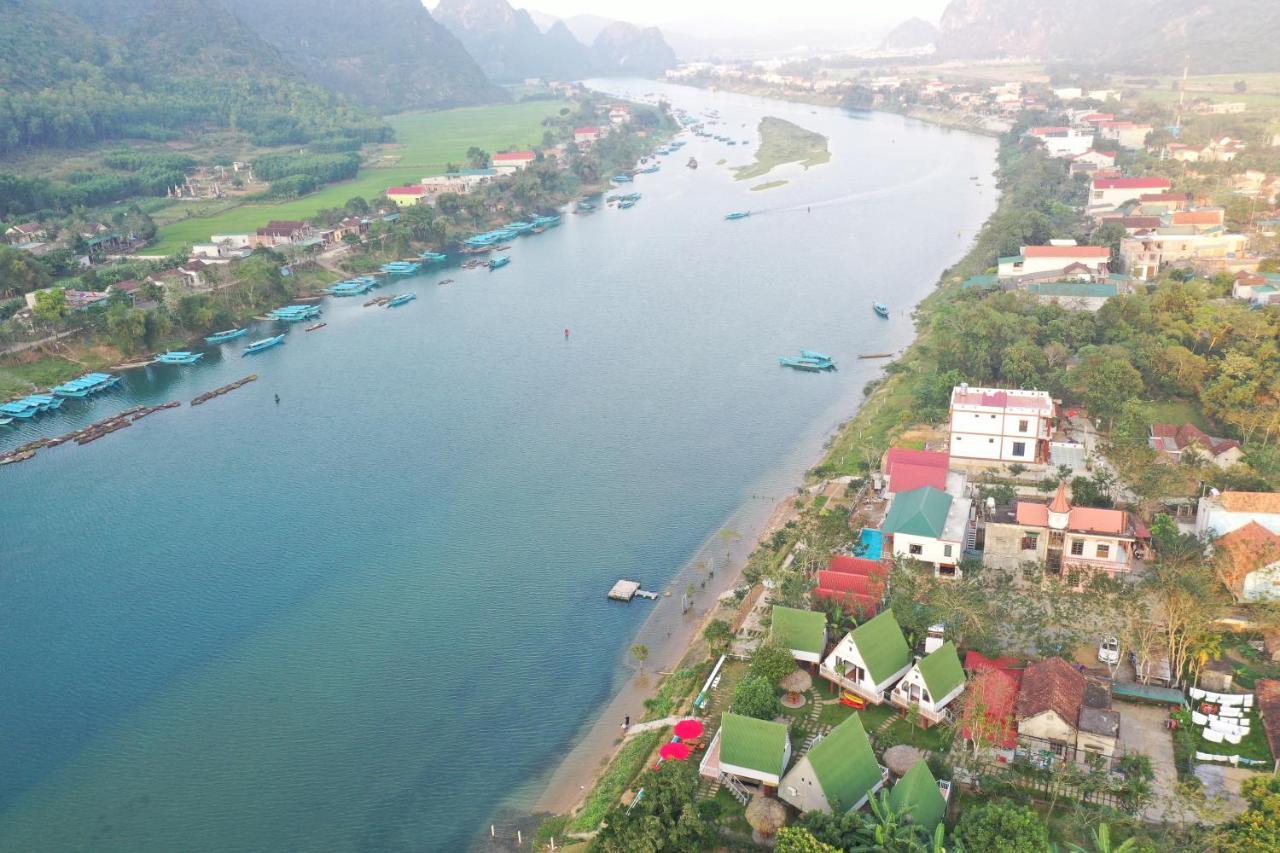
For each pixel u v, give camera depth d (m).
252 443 197.12
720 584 137.00
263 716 116.06
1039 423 153.25
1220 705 98.81
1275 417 152.75
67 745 113.31
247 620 135.75
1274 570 114.00
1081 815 83.00
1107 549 121.69
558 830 94.81
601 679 119.25
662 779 89.12
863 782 88.75
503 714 114.25
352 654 126.69
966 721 94.19
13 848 99.00
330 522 162.00
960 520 131.62
